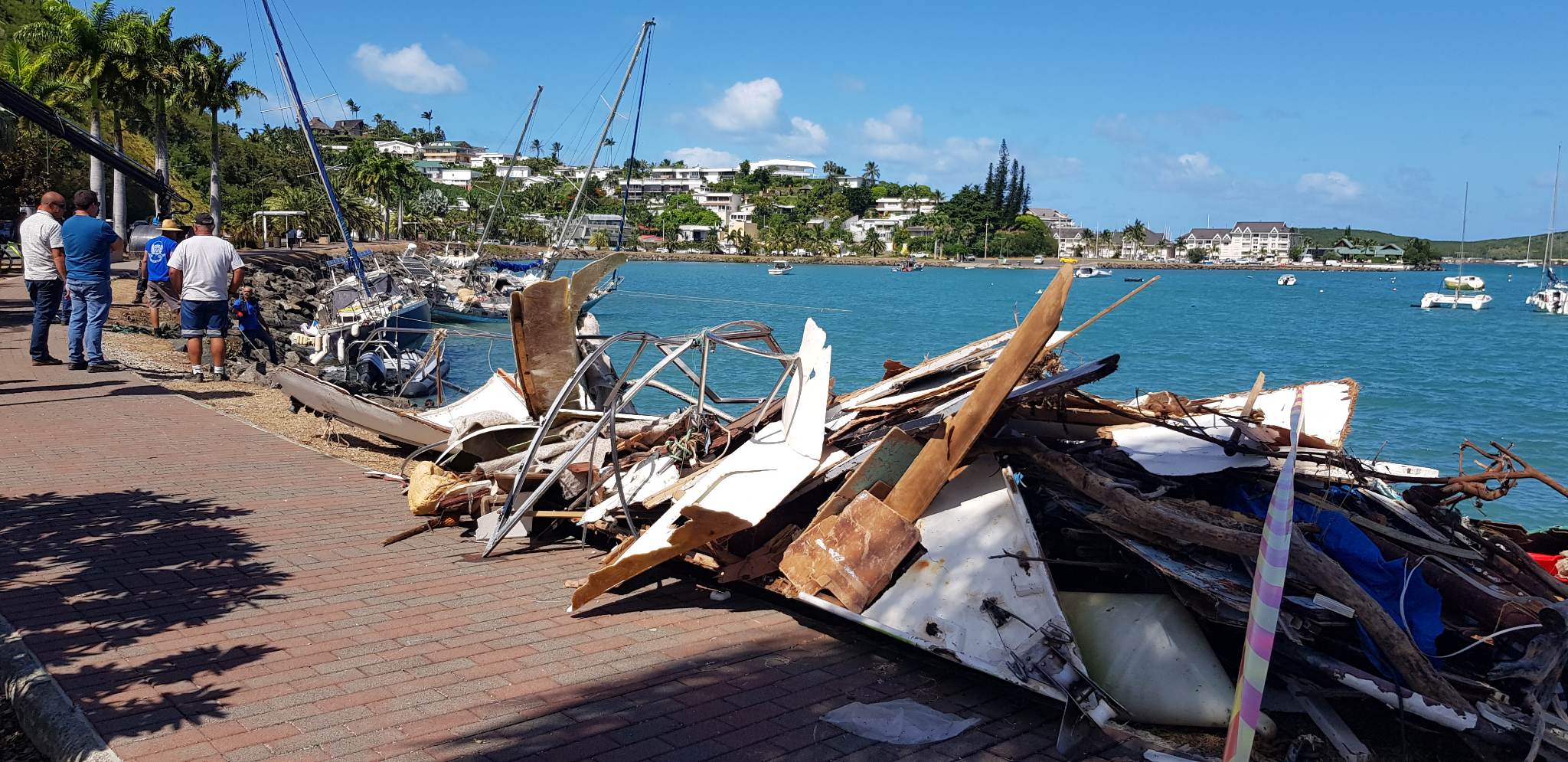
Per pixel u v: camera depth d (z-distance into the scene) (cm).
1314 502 572
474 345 3388
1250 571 486
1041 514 556
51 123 1535
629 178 4422
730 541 614
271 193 9706
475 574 637
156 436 979
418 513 733
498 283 5025
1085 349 4988
